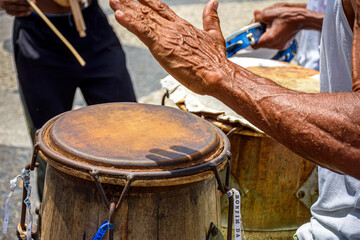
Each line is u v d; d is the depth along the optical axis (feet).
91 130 3.58
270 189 4.66
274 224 4.79
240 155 4.61
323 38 3.91
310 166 4.69
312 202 4.80
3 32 15.49
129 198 3.20
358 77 2.94
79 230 3.32
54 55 6.67
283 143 2.88
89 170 3.08
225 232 4.82
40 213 3.74
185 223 3.36
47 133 3.63
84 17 6.70
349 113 2.71
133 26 3.04
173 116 3.97
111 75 7.07
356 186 3.70
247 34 5.92
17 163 8.71
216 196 3.71
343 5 3.52
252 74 3.04
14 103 11.10
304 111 2.76
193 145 3.43
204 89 3.02
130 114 3.95
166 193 3.25
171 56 3.02
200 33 3.15
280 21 5.93
